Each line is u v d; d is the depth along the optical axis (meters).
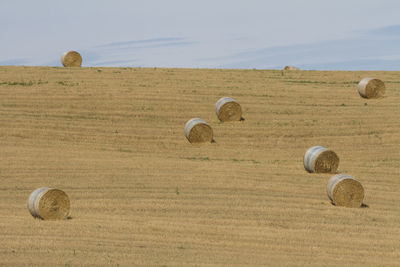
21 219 68.56
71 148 114.56
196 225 67.12
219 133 125.94
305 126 130.75
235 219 70.81
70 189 85.25
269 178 94.44
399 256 57.84
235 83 167.88
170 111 138.88
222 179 92.38
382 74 188.88
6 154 106.19
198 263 52.06
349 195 79.94
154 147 117.75
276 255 56.34
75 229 63.41
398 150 117.88
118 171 96.25
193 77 174.25
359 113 139.25
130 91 153.12
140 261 52.09
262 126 130.38
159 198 80.88
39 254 53.41
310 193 86.25
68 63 186.88
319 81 175.50
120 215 71.56
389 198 85.75
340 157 113.88
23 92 149.00
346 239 63.28
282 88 163.50
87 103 142.12
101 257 53.03
